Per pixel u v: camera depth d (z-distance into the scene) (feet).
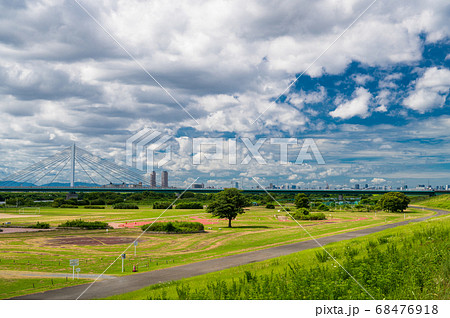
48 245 207.00
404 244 77.97
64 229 289.53
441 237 77.87
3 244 211.82
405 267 57.98
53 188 632.79
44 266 140.36
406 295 48.62
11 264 145.28
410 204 635.66
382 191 626.64
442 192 638.53
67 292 94.58
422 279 51.93
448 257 58.44
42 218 389.60
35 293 94.12
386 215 414.00
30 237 243.19
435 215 397.60
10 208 547.49
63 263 147.54
